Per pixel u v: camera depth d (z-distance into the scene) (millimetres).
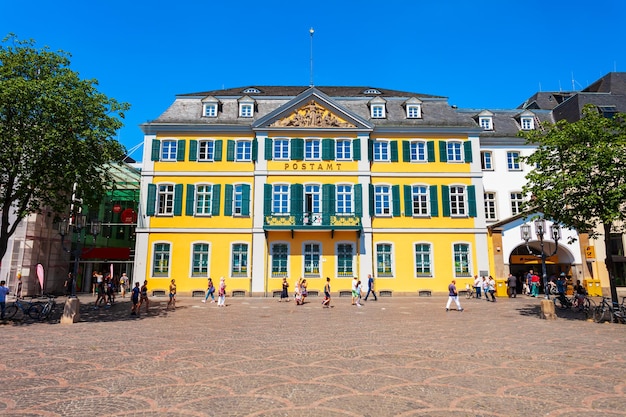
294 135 29953
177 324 15188
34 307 16641
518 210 32219
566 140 16562
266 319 16641
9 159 16000
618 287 28797
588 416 5848
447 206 29641
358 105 32188
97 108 17500
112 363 8961
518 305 22656
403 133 30500
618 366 8781
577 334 13000
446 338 12195
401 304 23234
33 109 15984
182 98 31750
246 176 29422
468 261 29109
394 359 9398
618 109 33125
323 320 16328
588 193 16094
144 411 5980
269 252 28516
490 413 5945
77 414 5859
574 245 29328
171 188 29375
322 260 28578
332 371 8297
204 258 28453
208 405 6246
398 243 29062
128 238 41062
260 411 5992
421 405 6277
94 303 23672
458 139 30656
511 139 32938
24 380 7617
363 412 5965
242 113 30797
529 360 9320
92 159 17328
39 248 28891
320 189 29422
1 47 17000
